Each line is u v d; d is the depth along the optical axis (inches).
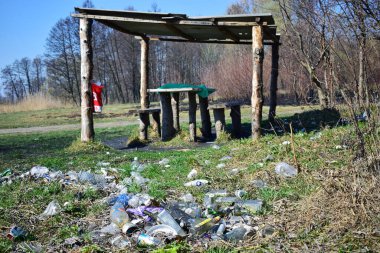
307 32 297.7
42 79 3954.2
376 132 184.2
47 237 173.2
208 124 510.3
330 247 140.3
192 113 473.4
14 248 160.4
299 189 202.7
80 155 405.1
